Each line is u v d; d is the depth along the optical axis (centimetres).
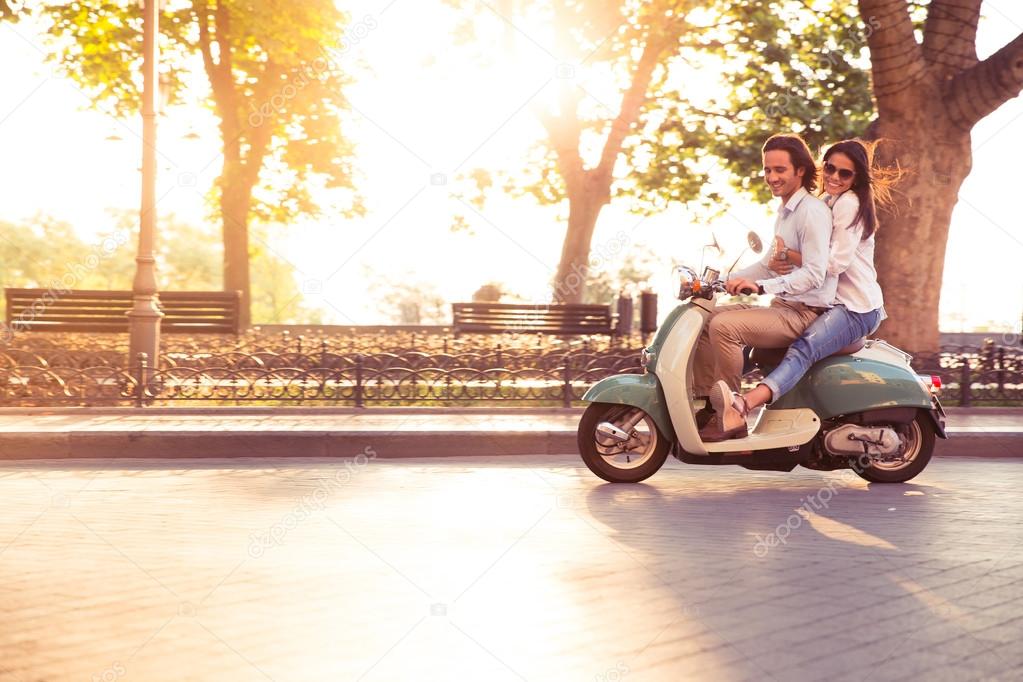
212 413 954
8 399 970
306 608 388
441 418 928
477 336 1656
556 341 1567
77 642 349
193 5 2164
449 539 503
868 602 397
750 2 1911
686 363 648
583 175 2048
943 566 453
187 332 1563
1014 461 800
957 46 1222
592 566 450
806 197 645
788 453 654
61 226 5362
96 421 876
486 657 335
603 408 676
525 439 819
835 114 1908
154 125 1105
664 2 1833
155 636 355
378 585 419
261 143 2250
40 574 435
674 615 381
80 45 2166
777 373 637
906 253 1241
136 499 611
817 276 629
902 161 1233
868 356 671
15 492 635
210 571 441
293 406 989
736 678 318
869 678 318
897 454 679
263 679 316
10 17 1980
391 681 314
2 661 330
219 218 2497
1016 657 336
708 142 2072
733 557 469
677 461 782
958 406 1054
